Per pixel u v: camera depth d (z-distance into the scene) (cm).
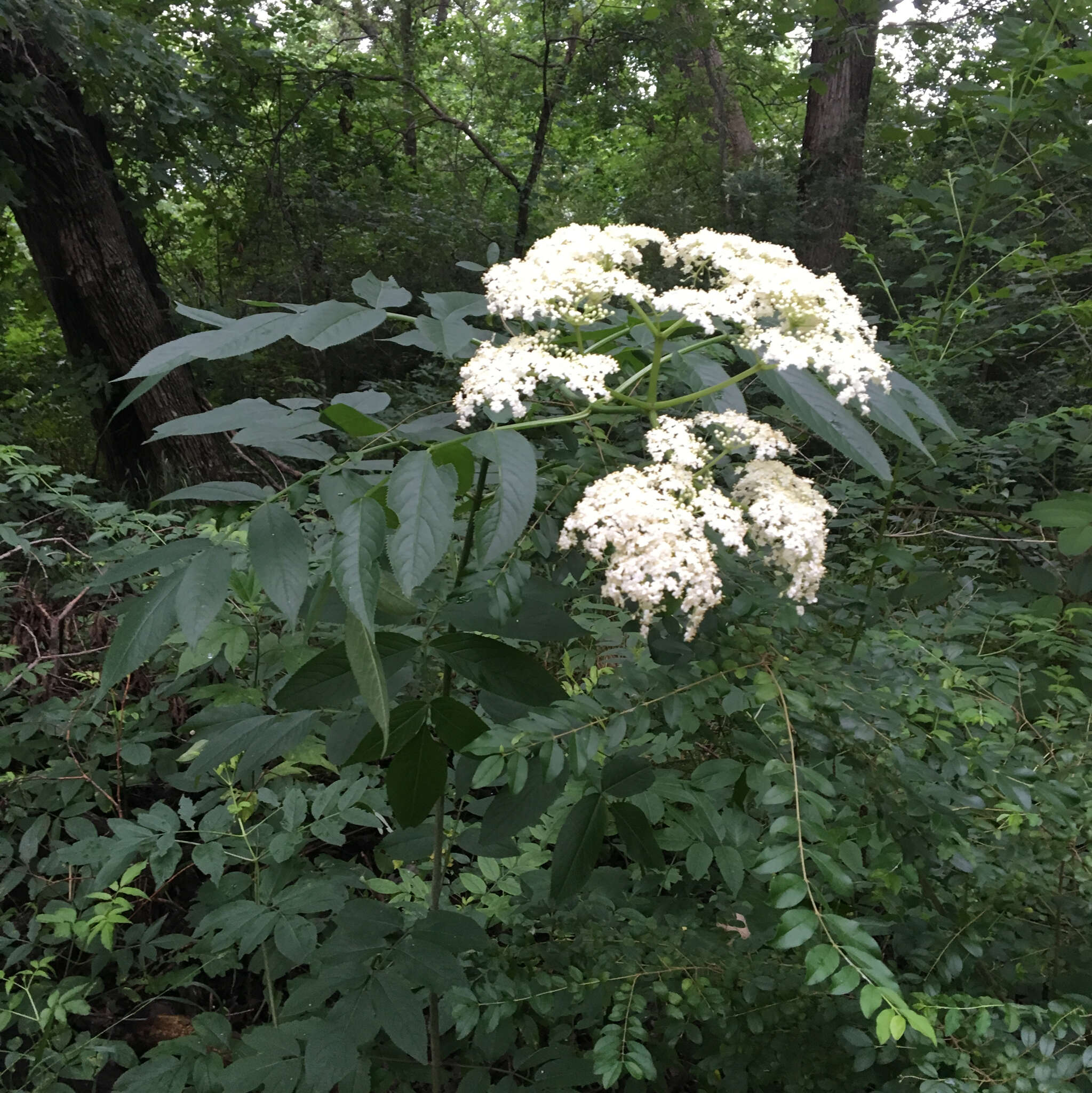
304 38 1095
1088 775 159
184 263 985
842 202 732
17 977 223
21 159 627
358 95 1099
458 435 129
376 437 138
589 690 211
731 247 150
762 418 360
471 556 171
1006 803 149
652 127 1183
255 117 992
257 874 201
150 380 119
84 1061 192
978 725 169
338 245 973
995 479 333
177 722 304
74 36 586
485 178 1238
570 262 136
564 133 1452
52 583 352
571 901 183
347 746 162
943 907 167
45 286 704
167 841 202
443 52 1281
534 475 107
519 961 162
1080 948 156
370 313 131
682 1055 191
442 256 987
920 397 140
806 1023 145
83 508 338
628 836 148
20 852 248
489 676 152
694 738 174
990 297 277
